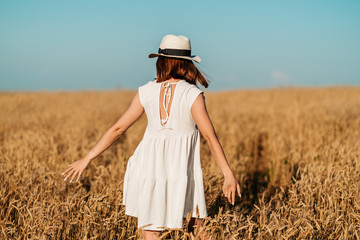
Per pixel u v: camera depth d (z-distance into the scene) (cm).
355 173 409
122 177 455
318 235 290
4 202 350
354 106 1234
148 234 257
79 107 1463
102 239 301
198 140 258
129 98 2123
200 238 264
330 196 348
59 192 384
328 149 592
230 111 1341
